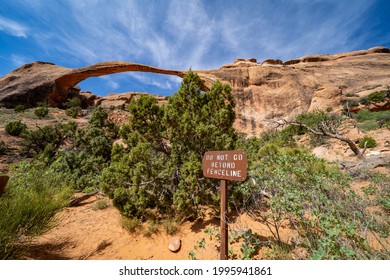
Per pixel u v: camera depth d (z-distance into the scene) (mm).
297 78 40781
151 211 4223
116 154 4480
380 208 3645
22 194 3168
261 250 2713
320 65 47156
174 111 4508
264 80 41000
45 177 4930
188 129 4055
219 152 2770
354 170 6367
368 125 16844
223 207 2629
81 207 4879
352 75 42312
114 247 3197
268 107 37500
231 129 4605
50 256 2838
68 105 40156
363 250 2164
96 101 58156
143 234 3504
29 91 39125
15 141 17922
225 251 2516
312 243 2480
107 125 14695
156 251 3088
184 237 3365
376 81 39062
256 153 8672
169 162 4195
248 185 3793
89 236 3510
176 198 3670
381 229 2789
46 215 2990
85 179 6609
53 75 43438
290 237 2879
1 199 2869
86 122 28391
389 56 50438
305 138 15133
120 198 3879
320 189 3682
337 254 2094
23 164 5055
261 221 3447
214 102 4578
